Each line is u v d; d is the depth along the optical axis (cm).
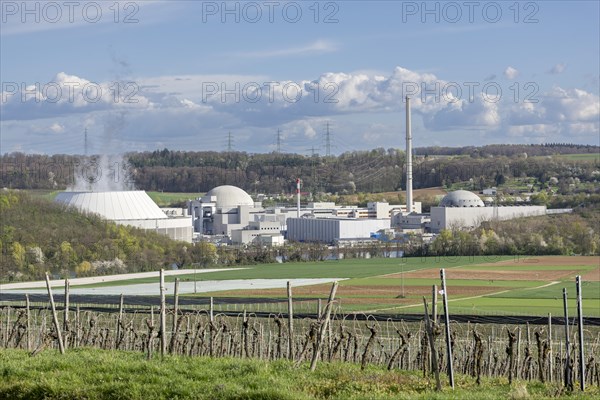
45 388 8594
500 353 15312
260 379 8688
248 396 8081
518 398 8306
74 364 9531
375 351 15188
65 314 11994
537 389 9362
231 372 9094
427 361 11125
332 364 10294
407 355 13912
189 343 13800
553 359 13612
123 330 13862
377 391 8550
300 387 8550
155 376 8800
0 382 8894
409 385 9044
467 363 12825
